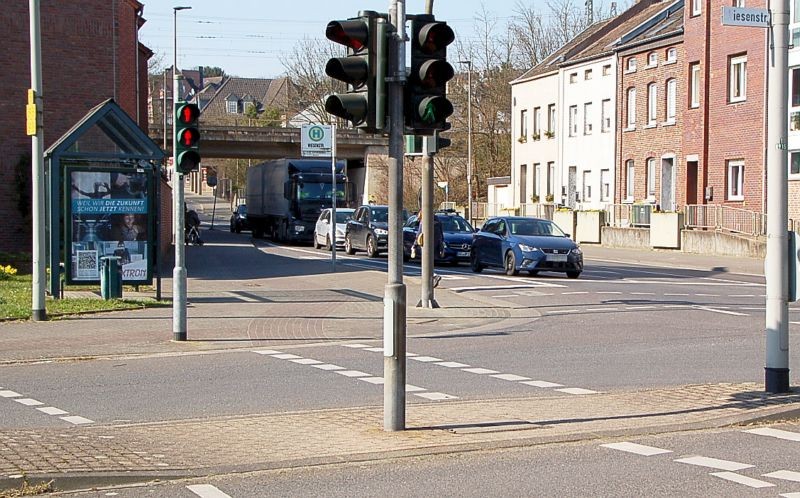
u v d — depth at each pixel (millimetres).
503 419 10016
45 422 10070
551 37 82250
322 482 7574
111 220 22250
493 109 77875
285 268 33250
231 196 107188
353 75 8891
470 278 29500
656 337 16953
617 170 54188
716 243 42688
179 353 15383
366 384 12453
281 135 64438
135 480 7547
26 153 31312
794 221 39781
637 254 44750
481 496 7176
